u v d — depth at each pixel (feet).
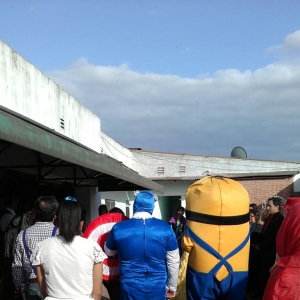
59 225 13.24
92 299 13.21
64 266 12.92
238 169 102.37
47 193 47.26
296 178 70.74
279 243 10.97
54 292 12.91
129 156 98.32
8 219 27.61
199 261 18.02
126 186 53.47
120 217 18.98
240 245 18.08
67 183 49.47
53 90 43.32
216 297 18.15
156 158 103.45
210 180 18.67
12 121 16.07
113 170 32.07
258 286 29.84
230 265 17.92
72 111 49.03
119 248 16.92
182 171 102.73
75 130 49.93
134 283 16.62
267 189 71.26
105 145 69.41
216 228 17.92
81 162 24.44
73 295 12.87
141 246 16.66
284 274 10.18
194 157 102.99
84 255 13.05
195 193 18.30
